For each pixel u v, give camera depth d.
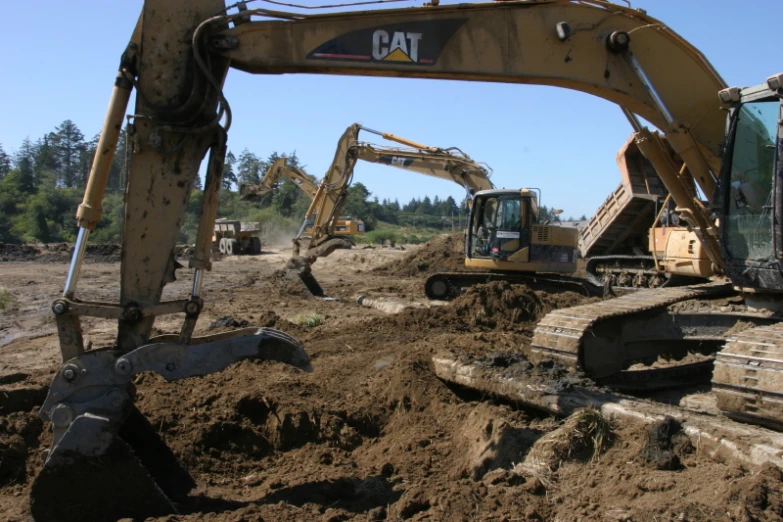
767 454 4.22
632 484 4.39
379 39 5.89
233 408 6.53
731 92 6.45
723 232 6.75
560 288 15.52
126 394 4.74
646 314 7.30
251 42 5.45
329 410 6.75
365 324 11.83
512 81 6.46
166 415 6.23
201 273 4.98
